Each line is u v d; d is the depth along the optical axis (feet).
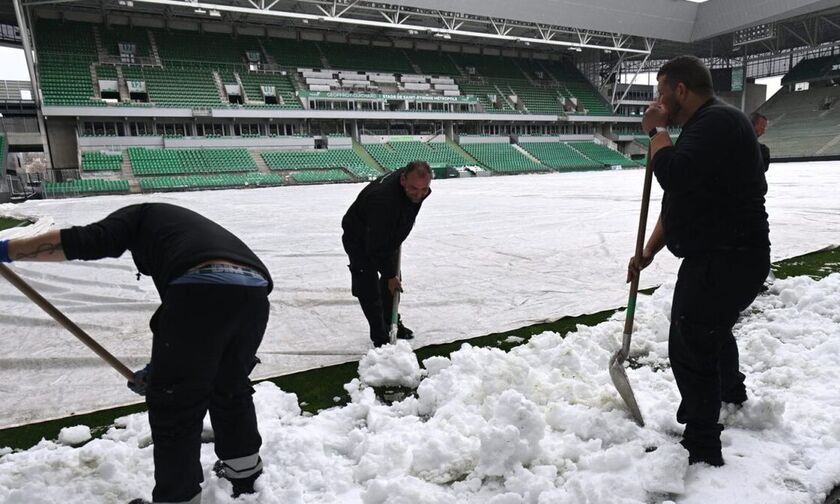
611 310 13.53
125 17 94.99
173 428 5.37
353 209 10.46
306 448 7.09
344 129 102.89
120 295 15.69
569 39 120.26
